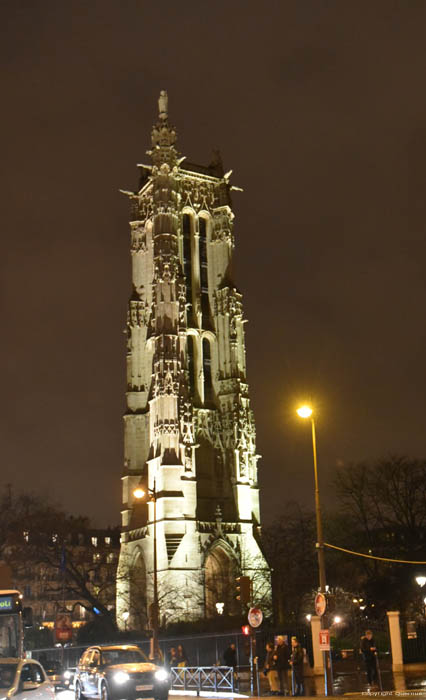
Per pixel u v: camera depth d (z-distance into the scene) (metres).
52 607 139.38
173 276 118.56
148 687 37.22
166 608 102.50
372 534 96.31
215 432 119.00
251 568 110.44
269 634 55.50
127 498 118.50
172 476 109.75
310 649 53.34
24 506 107.19
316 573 102.44
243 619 85.69
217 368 121.94
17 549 105.50
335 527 101.88
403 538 93.25
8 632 33.09
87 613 147.75
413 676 45.06
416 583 87.50
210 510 114.69
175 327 116.56
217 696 42.16
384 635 83.69
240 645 55.81
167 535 107.31
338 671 52.31
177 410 112.56
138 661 39.94
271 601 107.75
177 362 115.00
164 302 117.25
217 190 129.38
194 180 128.50
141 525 114.88
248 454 117.88
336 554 100.25
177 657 52.09
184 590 105.31
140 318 124.94
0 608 33.47
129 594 111.12
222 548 110.62
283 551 110.31
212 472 117.12
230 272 125.62
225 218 127.62
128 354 124.06
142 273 126.56
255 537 114.31
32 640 106.44
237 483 115.38
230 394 119.31
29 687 27.19
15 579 106.69
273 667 41.12
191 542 108.00
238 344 121.81
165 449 111.00
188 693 45.44
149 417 118.00
